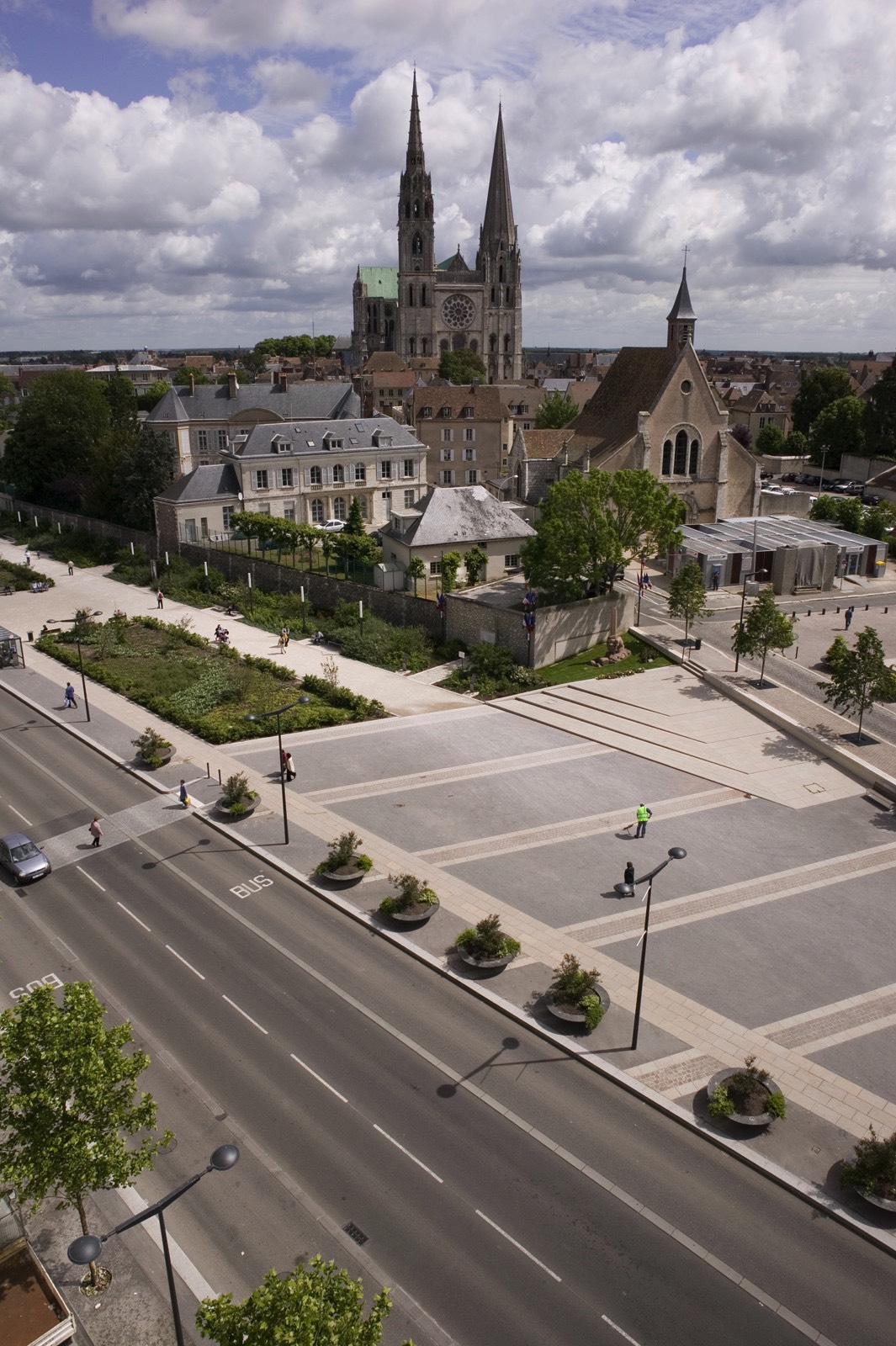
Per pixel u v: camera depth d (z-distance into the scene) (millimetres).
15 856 37812
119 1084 25266
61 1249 21266
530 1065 26703
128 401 142250
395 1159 23312
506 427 124812
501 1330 18984
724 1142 23719
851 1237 21281
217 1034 27969
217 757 48875
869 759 45688
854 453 125562
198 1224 21641
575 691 56438
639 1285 20016
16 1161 18781
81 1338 19203
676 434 85062
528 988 29766
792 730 49562
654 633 65000
